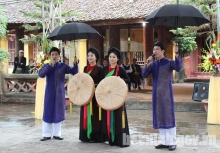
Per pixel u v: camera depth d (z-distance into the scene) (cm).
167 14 620
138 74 1703
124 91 649
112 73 678
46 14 1400
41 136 773
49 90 728
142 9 1684
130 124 920
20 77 1407
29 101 1382
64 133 803
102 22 1719
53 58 727
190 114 1095
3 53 1354
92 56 702
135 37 2095
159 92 627
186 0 1169
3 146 685
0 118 1037
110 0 1891
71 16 1658
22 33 1984
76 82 696
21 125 919
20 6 2016
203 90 1166
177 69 619
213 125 902
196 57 2548
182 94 1480
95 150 642
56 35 729
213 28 1234
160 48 631
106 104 655
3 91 1427
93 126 695
